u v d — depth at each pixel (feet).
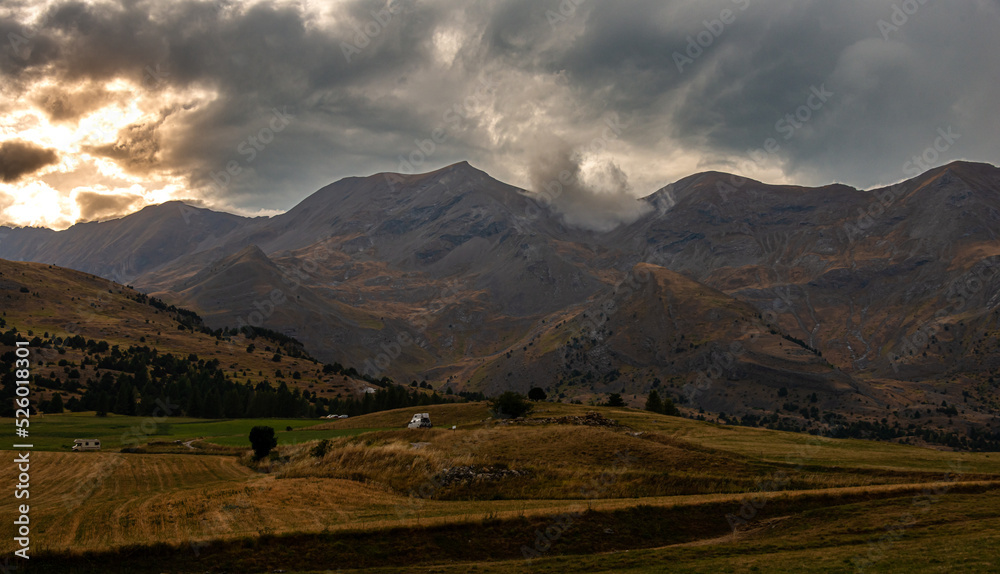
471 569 107.96
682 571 100.78
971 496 138.82
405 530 122.52
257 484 176.35
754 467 186.19
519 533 124.98
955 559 94.79
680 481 171.12
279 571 108.88
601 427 255.50
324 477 193.36
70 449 325.01
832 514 131.95
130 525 128.57
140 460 270.46
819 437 271.90
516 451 206.39
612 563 109.09
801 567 97.86
